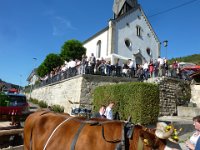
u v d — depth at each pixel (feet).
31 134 18.33
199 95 78.48
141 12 136.05
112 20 123.03
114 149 13.51
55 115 18.12
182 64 104.88
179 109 73.97
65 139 15.75
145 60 133.28
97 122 15.42
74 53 144.56
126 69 80.33
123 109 54.90
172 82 76.89
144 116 50.83
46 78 117.80
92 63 75.77
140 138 12.96
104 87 63.67
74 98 75.87
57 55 165.68
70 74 83.25
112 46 120.98
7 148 26.81
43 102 108.78
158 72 78.33
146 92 51.85
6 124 36.65
